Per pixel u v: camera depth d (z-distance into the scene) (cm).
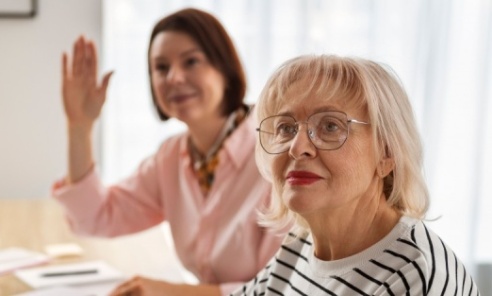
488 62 299
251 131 163
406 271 91
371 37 297
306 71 96
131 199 189
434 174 303
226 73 167
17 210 255
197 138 171
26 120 298
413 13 298
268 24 289
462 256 311
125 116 291
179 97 165
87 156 183
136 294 145
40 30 293
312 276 104
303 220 111
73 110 180
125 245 209
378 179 97
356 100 93
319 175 92
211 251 162
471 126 303
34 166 300
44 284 168
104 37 291
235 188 160
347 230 98
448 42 298
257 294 118
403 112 96
